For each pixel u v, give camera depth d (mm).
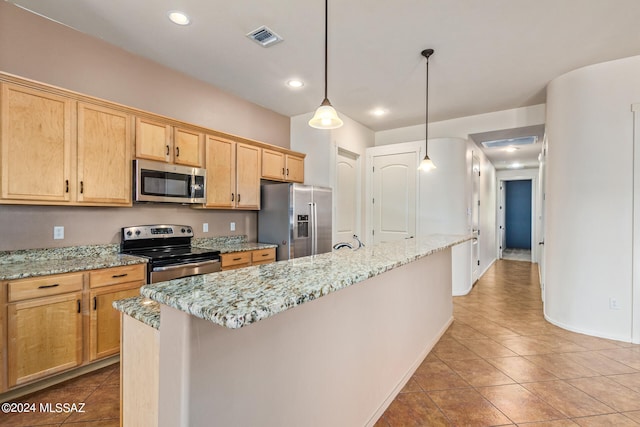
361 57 2982
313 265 1523
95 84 2738
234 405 1088
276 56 2988
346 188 4895
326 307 1533
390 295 2146
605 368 2520
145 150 2859
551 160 3482
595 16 2357
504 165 8000
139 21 2471
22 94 2164
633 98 2938
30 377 2053
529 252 10227
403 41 2709
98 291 2361
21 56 2354
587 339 3074
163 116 2977
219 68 3242
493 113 4527
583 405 2051
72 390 2150
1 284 1938
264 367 1204
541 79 3447
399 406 2068
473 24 2463
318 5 2244
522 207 11109
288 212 3885
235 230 3996
